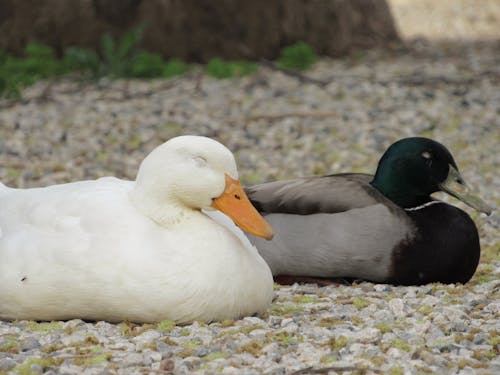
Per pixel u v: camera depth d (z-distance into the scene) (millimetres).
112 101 24000
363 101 23344
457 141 19656
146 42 29078
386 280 11469
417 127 20578
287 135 20312
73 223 9039
